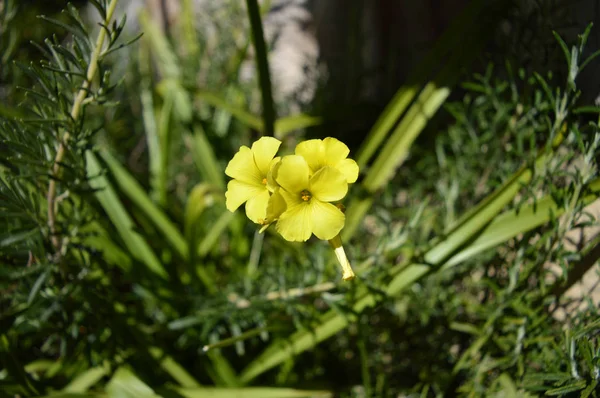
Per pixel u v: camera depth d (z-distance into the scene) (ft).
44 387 1.50
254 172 1.14
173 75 2.21
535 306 1.36
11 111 1.57
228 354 1.65
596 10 1.37
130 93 2.28
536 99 1.36
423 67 1.59
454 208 1.50
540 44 1.45
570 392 1.21
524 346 1.33
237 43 2.43
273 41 2.27
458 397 1.45
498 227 1.31
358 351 1.65
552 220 1.26
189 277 1.67
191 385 1.52
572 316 1.40
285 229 1.08
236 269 1.77
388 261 1.54
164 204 1.90
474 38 1.53
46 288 1.38
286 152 2.11
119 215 1.58
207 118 2.25
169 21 2.79
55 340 1.57
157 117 2.12
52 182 1.28
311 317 1.45
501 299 1.34
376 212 1.62
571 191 1.24
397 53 2.29
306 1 2.51
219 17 2.46
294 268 1.56
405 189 1.85
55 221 1.33
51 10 2.31
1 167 1.38
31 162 1.24
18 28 1.71
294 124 2.03
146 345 1.55
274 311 1.49
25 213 1.28
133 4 2.96
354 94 2.23
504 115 1.46
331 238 1.08
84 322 1.44
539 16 1.47
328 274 1.51
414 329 1.61
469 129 1.52
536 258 1.33
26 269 1.30
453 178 1.53
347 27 2.44
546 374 1.19
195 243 1.65
